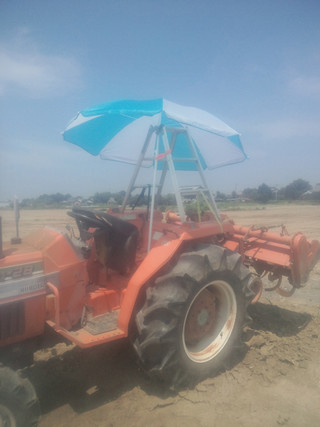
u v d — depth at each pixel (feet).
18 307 9.12
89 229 13.79
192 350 11.18
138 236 12.84
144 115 10.25
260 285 14.38
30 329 9.33
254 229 14.89
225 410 9.51
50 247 9.72
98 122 13.41
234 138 13.09
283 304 17.10
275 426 8.87
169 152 11.48
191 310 11.25
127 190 14.08
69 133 13.64
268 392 10.28
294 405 9.69
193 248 11.52
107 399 9.95
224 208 100.27
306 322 14.80
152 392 10.30
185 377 10.57
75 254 10.19
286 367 11.48
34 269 9.32
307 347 12.67
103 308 11.30
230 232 14.42
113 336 9.86
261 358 11.91
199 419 9.14
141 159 13.82
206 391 10.36
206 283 10.80
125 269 11.82
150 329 9.93
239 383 10.75
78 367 11.50
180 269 10.54
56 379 10.84
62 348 12.62
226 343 11.68
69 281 9.95
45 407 9.56
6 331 9.01
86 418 9.14
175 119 10.21
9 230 44.21
